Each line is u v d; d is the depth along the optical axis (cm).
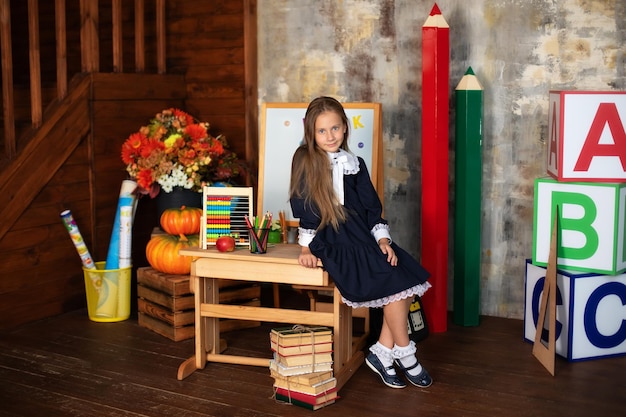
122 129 429
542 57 373
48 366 326
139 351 345
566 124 320
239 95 450
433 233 366
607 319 329
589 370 317
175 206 394
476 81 368
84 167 412
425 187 367
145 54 477
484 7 382
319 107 297
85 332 375
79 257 414
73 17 487
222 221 323
